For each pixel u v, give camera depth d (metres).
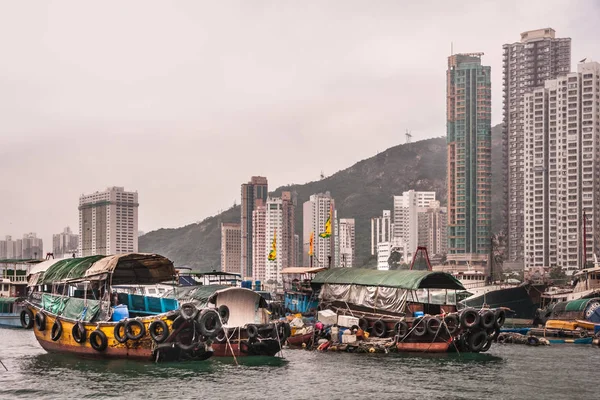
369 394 45.72
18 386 47.75
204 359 56.84
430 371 54.56
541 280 112.44
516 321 106.00
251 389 46.91
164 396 44.59
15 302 103.69
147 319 54.19
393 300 68.69
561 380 51.09
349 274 76.81
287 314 94.50
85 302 58.16
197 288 69.88
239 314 62.88
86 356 57.94
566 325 86.06
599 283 105.62
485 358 62.09
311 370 54.56
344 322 69.56
